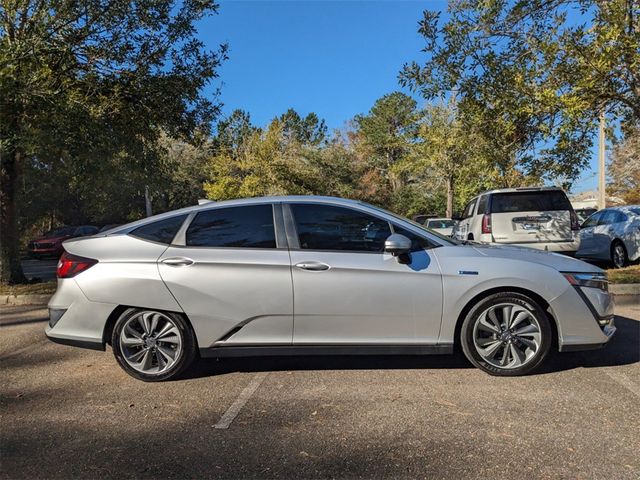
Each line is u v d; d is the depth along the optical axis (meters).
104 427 3.80
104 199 31.19
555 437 3.45
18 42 9.16
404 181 49.59
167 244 4.79
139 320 4.74
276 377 4.80
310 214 4.80
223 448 3.43
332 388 4.47
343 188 39.12
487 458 3.20
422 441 3.45
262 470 3.14
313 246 4.68
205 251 4.70
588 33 8.17
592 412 3.84
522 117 9.15
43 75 9.08
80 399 4.36
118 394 4.46
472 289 4.53
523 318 4.59
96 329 4.73
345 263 4.57
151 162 12.75
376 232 4.75
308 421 3.81
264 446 3.44
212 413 4.01
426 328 4.57
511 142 10.00
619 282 8.85
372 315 4.55
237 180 29.16
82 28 10.05
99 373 5.05
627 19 7.73
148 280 4.65
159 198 35.19
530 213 9.99
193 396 4.38
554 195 10.09
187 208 4.98
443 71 9.59
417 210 45.06
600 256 12.51
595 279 4.66
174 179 33.69
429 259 4.64
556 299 4.53
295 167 29.94
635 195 35.72
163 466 3.22
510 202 10.09
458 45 9.28
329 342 4.59
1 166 11.20
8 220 11.31
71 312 4.75
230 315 4.60
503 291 4.60
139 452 3.41
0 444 3.56
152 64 10.87
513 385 4.43
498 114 9.46
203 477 3.08
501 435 3.50
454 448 3.34
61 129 9.59
